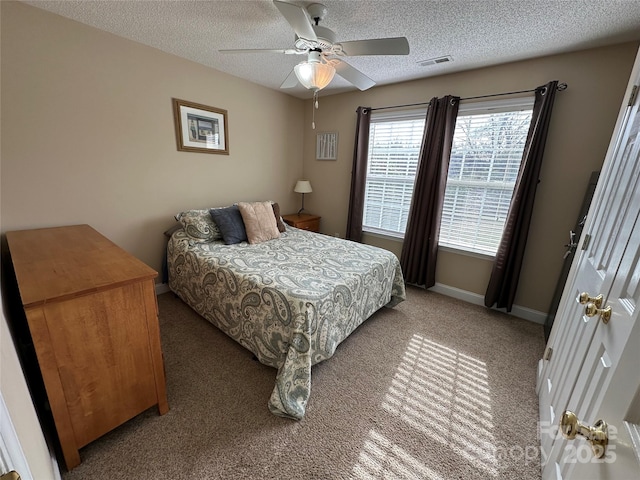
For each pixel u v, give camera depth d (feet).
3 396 1.83
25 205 6.40
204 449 4.18
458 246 9.63
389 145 10.82
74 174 7.00
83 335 3.61
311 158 13.06
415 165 10.33
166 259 8.95
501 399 5.34
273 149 11.93
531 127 7.47
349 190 12.13
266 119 11.35
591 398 2.57
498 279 8.45
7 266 5.87
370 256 7.84
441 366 6.23
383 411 4.99
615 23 5.56
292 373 4.99
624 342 2.09
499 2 5.14
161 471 3.86
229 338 6.93
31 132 6.24
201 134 9.34
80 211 7.24
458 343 7.11
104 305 3.73
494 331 7.72
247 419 4.72
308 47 5.45
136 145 7.95
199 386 5.39
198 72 8.86
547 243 7.92
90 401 3.82
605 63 6.60
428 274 9.95
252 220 8.81
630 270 2.35
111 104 7.30
